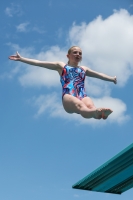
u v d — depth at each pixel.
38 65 8.25
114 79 8.86
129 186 9.35
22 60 8.17
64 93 7.96
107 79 8.78
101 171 8.25
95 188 9.35
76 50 8.34
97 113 6.46
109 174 8.44
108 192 9.73
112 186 9.34
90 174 8.45
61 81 8.22
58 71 8.38
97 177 8.63
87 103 7.66
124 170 8.22
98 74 8.67
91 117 6.84
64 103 7.77
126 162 7.80
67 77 8.12
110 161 7.74
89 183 9.04
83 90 8.10
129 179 8.89
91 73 8.59
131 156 7.52
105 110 6.32
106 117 6.48
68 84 8.03
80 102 7.33
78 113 7.42
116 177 8.65
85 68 8.48
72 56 8.34
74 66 8.34
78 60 8.37
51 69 8.39
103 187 9.34
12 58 8.16
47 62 8.30
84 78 8.30
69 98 7.60
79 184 9.05
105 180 8.81
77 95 7.95
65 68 8.19
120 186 9.41
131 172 8.38
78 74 8.20
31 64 8.24
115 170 8.22
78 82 8.12
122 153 7.39
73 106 7.42
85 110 6.94
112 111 6.32
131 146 7.16
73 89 7.98
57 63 8.32
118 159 7.66
